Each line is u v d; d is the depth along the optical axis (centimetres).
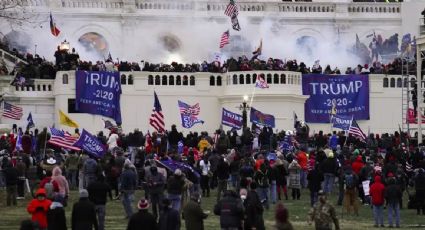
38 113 12431
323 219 5438
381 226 7038
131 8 15338
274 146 10300
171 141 10038
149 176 6994
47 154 8669
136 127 12312
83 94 12088
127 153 9694
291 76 12394
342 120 10888
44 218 5431
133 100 12325
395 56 15662
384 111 12706
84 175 8125
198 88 12462
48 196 5497
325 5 15788
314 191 7981
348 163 8200
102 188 6253
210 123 12481
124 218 7175
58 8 15088
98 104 12131
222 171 8138
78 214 5366
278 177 8544
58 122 12206
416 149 9525
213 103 12512
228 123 11156
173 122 12419
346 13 15800
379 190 7006
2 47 13738
